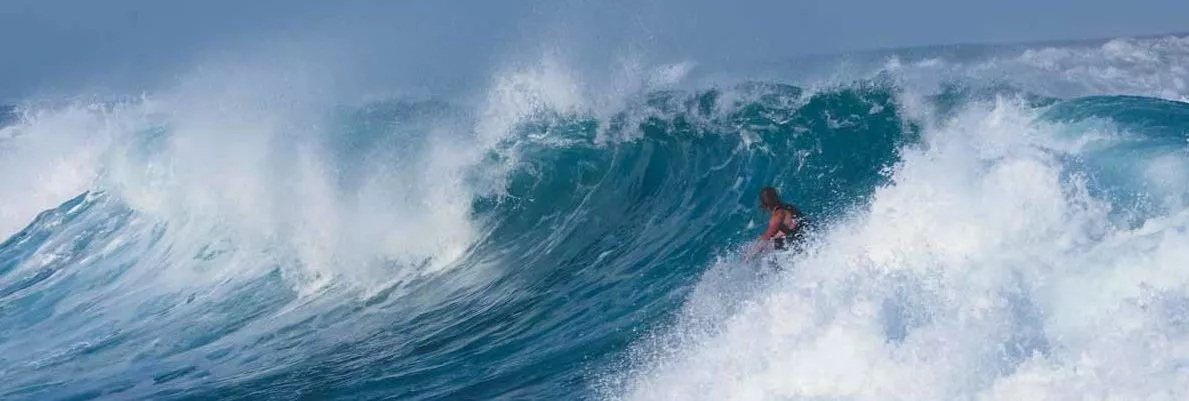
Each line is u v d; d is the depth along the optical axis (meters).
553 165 49.66
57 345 43.44
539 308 37.75
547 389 28.48
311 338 39.06
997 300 22.34
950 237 26.55
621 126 52.03
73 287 53.50
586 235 45.72
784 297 25.02
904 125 46.12
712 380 24.09
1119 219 26.67
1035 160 27.75
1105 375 18.97
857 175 44.03
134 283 52.09
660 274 38.97
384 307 42.22
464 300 41.12
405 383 31.39
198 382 34.88
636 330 32.06
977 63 132.38
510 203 48.25
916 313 22.81
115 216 59.12
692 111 52.22
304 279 46.78
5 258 59.47
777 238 32.56
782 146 47.59
